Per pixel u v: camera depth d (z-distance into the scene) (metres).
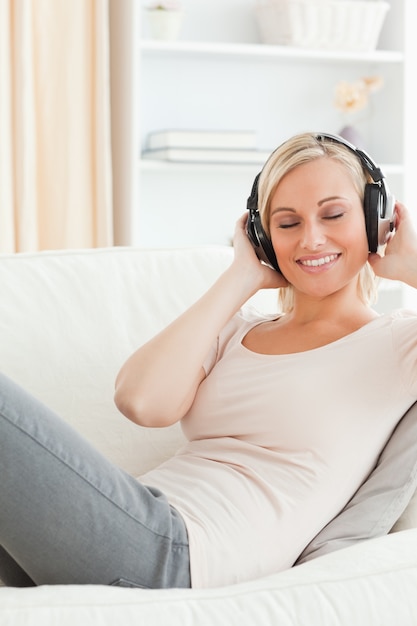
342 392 1.63
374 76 4.16
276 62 4.07
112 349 1.95
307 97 4.13
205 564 1.48
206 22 3.94
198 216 4.02
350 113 4.18
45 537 1.35
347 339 1.68
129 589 1.26
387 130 4.12
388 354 1.64
